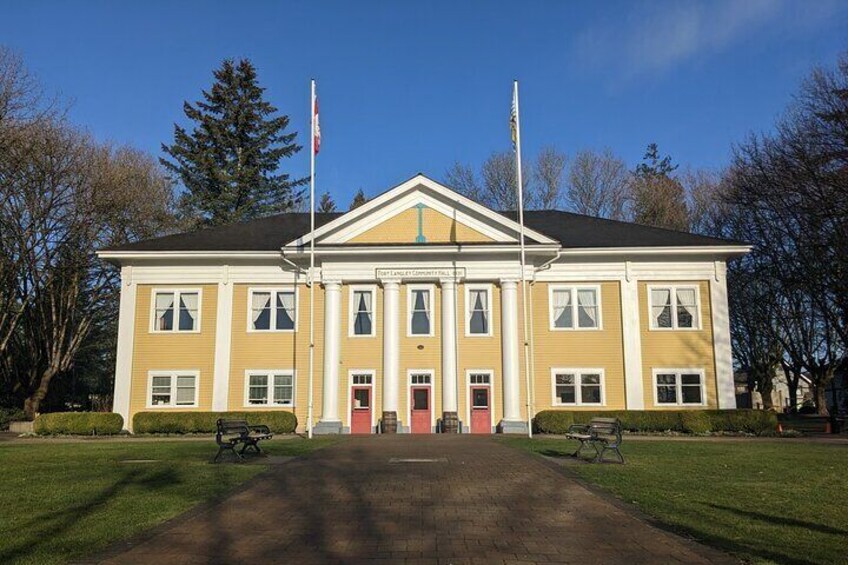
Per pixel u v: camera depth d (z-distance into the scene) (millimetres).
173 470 15711
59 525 9648
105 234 45219
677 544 8852
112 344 54469
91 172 42469
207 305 34906
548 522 10227
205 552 8406
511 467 16594
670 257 34781
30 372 45125
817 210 36781
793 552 8398
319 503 11703
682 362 34125
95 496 12094
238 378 34344
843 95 35312
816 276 39312
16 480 14062
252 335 34656
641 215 59344
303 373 34188
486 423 33562
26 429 36812
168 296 35156
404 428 33594
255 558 8156
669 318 34531
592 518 10508
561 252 34219
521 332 34062
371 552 8453
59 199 41219
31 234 40000
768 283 47406
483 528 9812
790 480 14609
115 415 31875
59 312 44625
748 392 66500
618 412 31609
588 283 34844
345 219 34469
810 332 50344
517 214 41156
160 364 34469
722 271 34656
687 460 18344
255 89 64438
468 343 34188
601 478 14688
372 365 34281
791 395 56406
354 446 22875
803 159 36906
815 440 26859
